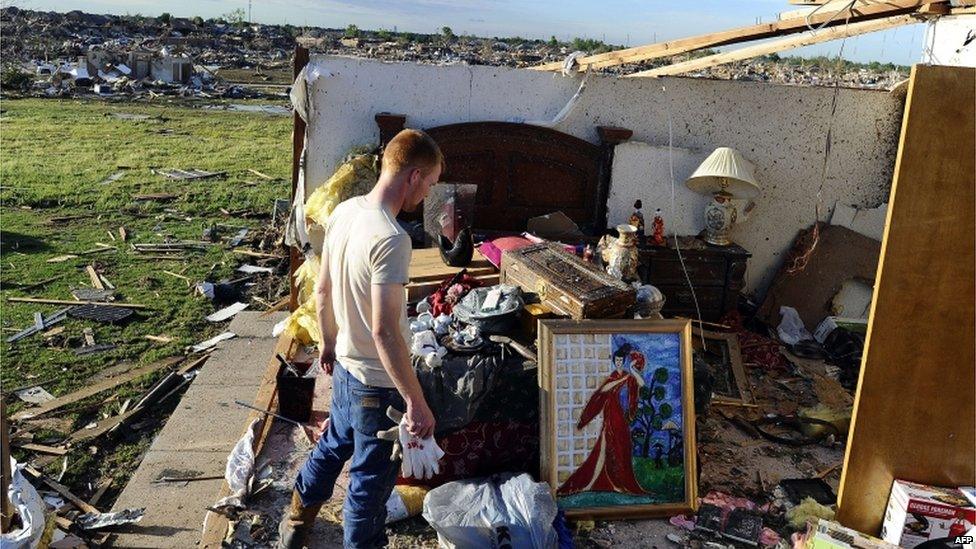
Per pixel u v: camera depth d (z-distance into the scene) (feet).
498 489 12.38
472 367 12.95
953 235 11.62
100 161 54.08
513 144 21.50
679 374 13.66
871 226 23.12
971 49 20.66
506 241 19.19
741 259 21.27
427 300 16.87
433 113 21.50
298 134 21.58
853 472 12.32
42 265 30.66
